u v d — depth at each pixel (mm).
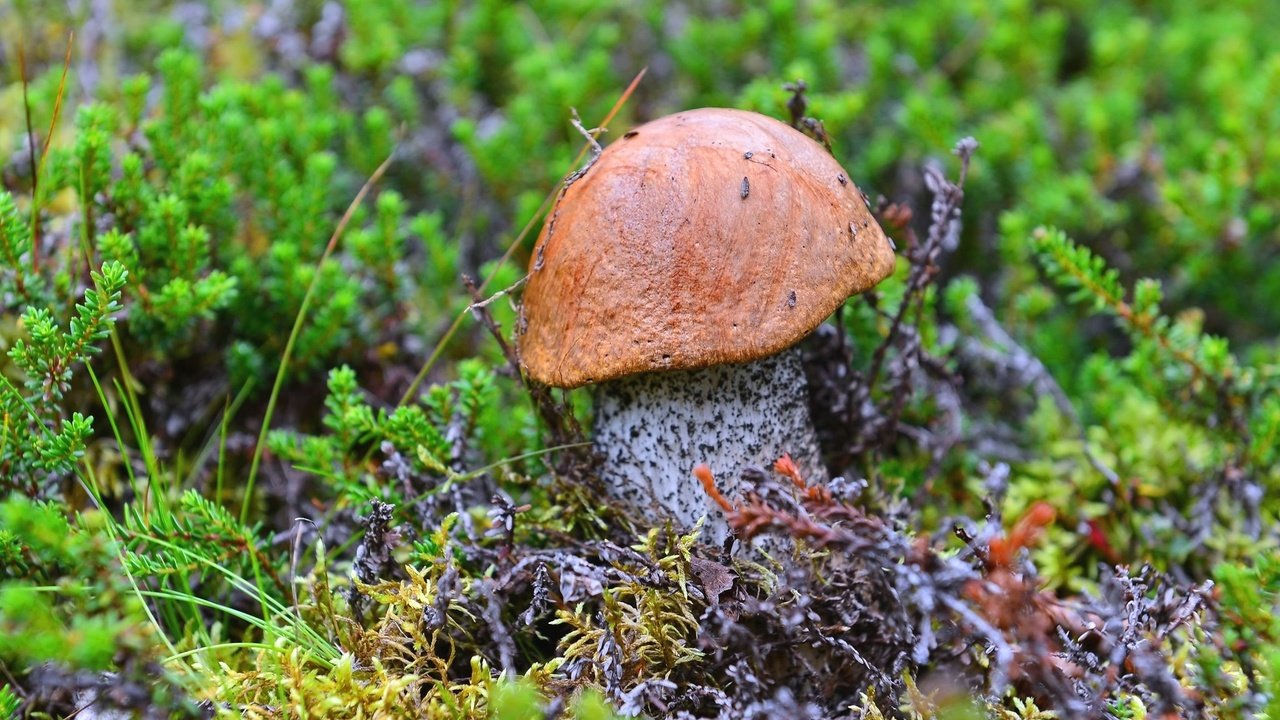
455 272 424
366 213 418
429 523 335
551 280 310
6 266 348
